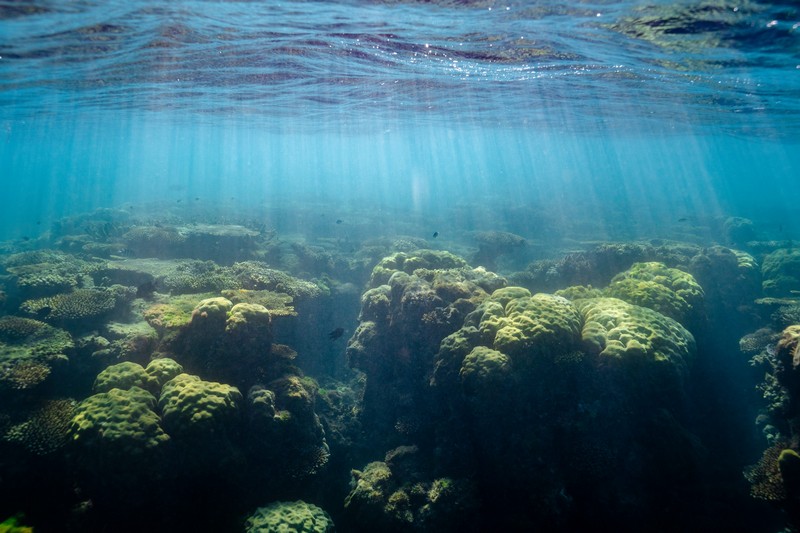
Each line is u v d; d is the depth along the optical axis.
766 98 18.17
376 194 77.44
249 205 47.88
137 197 74.75
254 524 6.59
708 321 10.64
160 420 6.67
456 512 7.40
